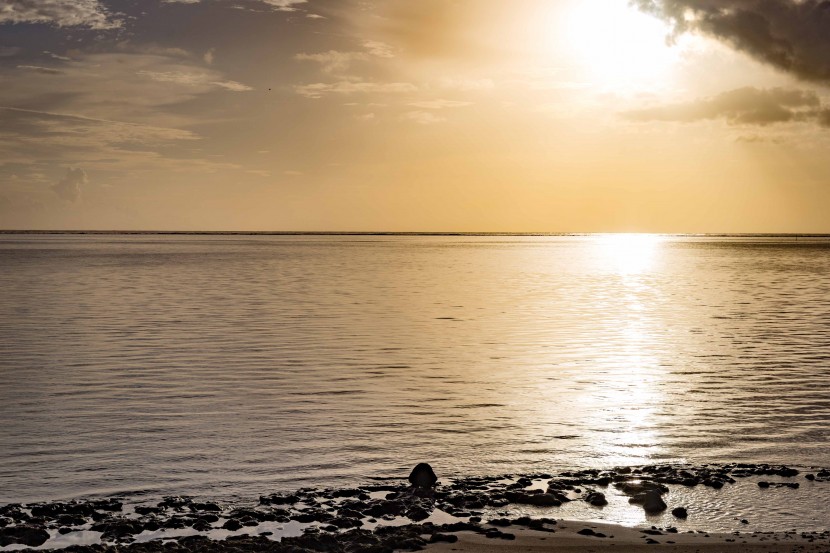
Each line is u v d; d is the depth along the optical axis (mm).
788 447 19688
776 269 105375
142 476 17359
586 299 59969
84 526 14492
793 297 62062
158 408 23250
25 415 22328
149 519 14711
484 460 18641
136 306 52125
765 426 21562
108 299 57062
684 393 25625
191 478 17281
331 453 19062
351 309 51250
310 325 42594
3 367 29562
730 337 38906
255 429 21031
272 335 38562
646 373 29062
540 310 51500
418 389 26109
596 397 25031
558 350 34500
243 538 13680
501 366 30453
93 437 20188
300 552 12742
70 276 82000
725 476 17312
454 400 24516
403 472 17797
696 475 17391
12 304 53031
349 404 23906
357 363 30875
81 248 190125
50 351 33312
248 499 16094
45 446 19406
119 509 15438
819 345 36125
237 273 89188
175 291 64500
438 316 47469
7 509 15297
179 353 32938
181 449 19250
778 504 15766
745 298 61250
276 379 27594
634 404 24078
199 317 46000
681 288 71562
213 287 69000
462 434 20734
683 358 32438
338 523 14586
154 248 194875
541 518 14812
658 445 19844
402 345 35656
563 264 119312
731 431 21094
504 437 20484
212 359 31531
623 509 15539
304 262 118312
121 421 21766
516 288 70688
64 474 17453
